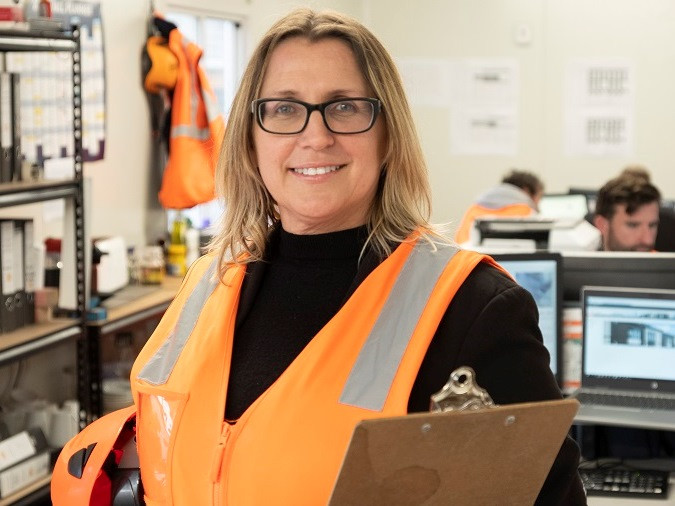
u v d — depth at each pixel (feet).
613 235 15.81
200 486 4.55
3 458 11.23
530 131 27.37
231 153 5.02
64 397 14.75
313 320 4.64
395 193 4.72
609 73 26.86
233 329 4.77
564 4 26.86
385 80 4.64
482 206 18.62
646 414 10.14
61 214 14.80
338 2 25.84
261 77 4.73
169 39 16.98
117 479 5.10
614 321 10.82
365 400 4.28
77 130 12.50
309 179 4.57
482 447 3.58
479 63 27.37
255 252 4.97
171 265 17.11
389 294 4.47
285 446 4.32
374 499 3.60
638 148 26.96
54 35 11.62
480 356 4.22
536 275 11.16
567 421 3.64
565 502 4.28
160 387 4.83
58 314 12.64
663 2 26.40
